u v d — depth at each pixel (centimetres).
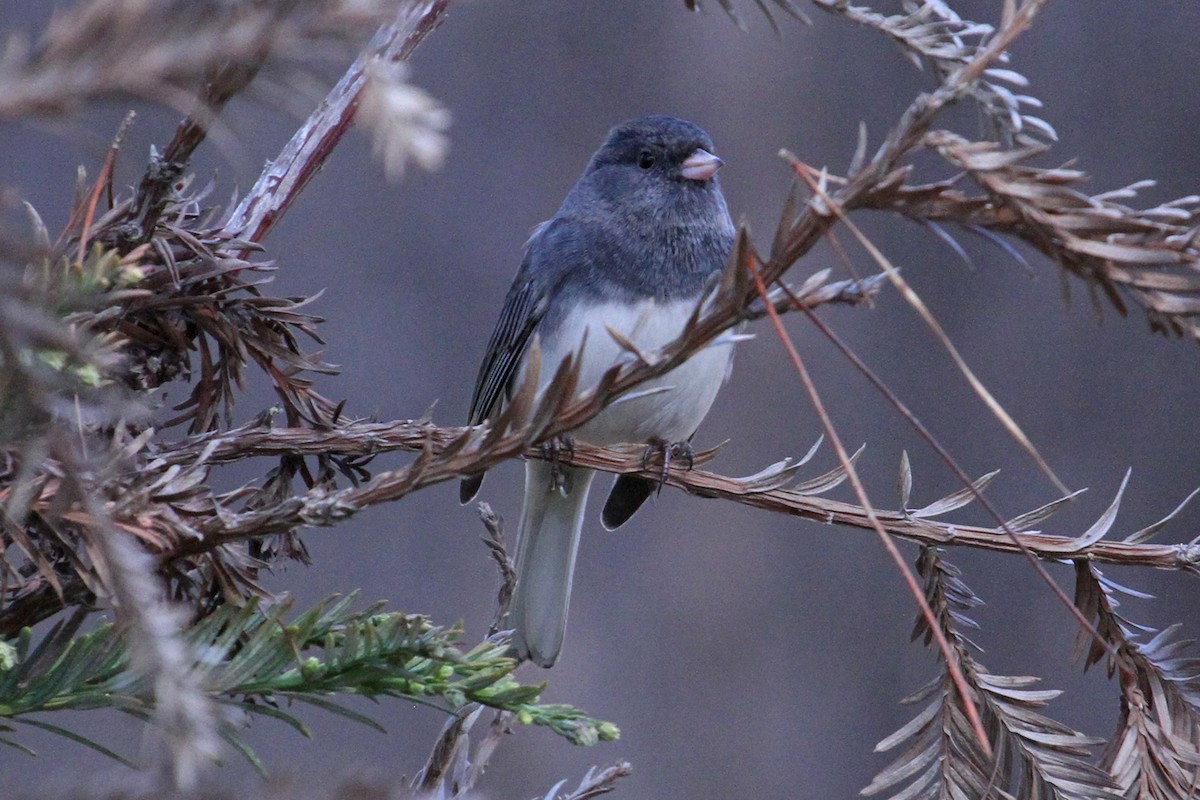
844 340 1366
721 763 1286
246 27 151
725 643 1305
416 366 1337
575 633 1305
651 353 245
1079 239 221
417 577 1272
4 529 240
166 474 260
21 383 174
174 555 254
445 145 148
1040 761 341
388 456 1110
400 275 1348
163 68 150
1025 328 1340
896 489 367
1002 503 1316
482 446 247
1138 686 353
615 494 793
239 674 243
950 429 1340
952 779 345
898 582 1318
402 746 1146
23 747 232
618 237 750
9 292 161
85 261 281
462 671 252
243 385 346
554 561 744
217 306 338
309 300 347
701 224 759
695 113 1440
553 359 743
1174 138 1351
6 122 148
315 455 344
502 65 1417
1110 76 1365
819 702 1295
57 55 148
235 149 161
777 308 239
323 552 1260
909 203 228
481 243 1369
